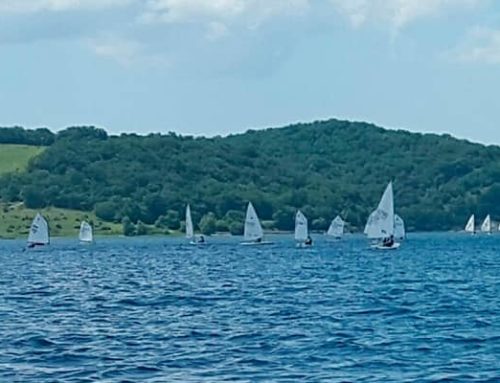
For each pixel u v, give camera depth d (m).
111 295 82.12
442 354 46.12
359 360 44.50
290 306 69.62
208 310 67.38
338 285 92.00
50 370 42.50
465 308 67.25
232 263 140.62
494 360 44.41
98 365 43.59
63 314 65.69
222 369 42.44
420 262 138.88
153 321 60.56
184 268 128.75
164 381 39.88
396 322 58.78
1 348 48.88
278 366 43.09
